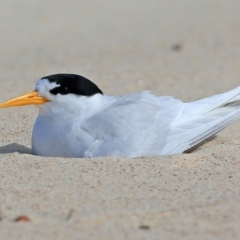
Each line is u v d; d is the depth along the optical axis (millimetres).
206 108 11164
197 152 10812
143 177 9477
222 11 28953
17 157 10352
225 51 21766
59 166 9930
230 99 11359
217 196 8742
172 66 19766
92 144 10453
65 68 20141
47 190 8977
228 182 9328
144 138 10531
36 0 32750
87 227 7738
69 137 10508
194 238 7449
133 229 7688
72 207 8367
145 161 10094
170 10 29906
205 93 16297
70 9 30812
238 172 9781
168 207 8352
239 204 8445
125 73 18953
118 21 28094
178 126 10828
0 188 9086
